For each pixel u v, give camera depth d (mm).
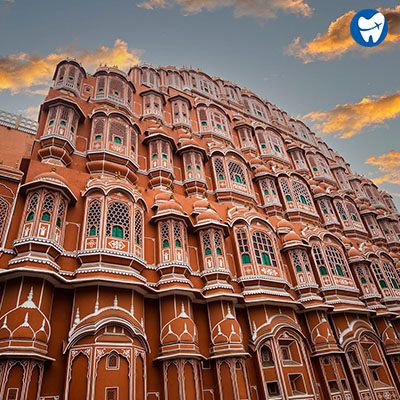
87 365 11211
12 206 13250
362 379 19016
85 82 24984
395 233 36312
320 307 19375
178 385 12758
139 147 22297
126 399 11188
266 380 15312
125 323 12398
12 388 9773
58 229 13617
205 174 24016
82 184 16094
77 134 19938
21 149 20594
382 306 23578
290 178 28375
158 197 18266
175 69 35156
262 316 17016
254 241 19328
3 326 10516
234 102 38469
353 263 24891
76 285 12734
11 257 12297
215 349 14773
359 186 41750
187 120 28406
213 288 16125
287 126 43094
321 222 29344
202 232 18047
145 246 16234
